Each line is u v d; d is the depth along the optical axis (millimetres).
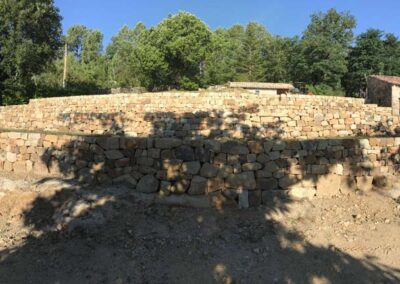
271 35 61000
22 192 6816
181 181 6605
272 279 4719
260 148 6762
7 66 25203
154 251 5289
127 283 4613
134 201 6410
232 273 4836
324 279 4727
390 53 45688
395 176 7746
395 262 5137
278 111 16250
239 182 6609
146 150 6844
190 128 15727
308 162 6977
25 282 4582
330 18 47781
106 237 5570
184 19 38719
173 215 6203
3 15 24953
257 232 5812
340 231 5922
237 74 52625
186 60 38781
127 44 61250
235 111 16375
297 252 5320
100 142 7121
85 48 65062
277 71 52031
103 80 55906
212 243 5531
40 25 26531
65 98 18922
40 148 7969
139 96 17484
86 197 6391
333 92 41594
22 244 5527
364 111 16703
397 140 8000
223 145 6668
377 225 6117
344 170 7250
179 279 4711
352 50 46969
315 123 15859
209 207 6461
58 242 5531
